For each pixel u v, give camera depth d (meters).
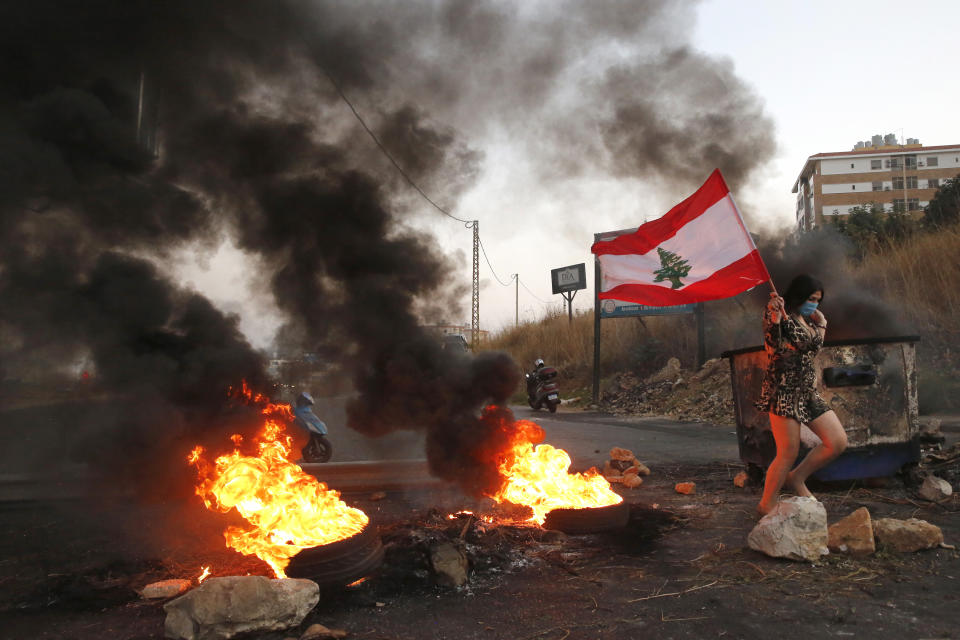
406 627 2.73
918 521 3.62
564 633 2.63
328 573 3.12
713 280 4.54
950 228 12.85
